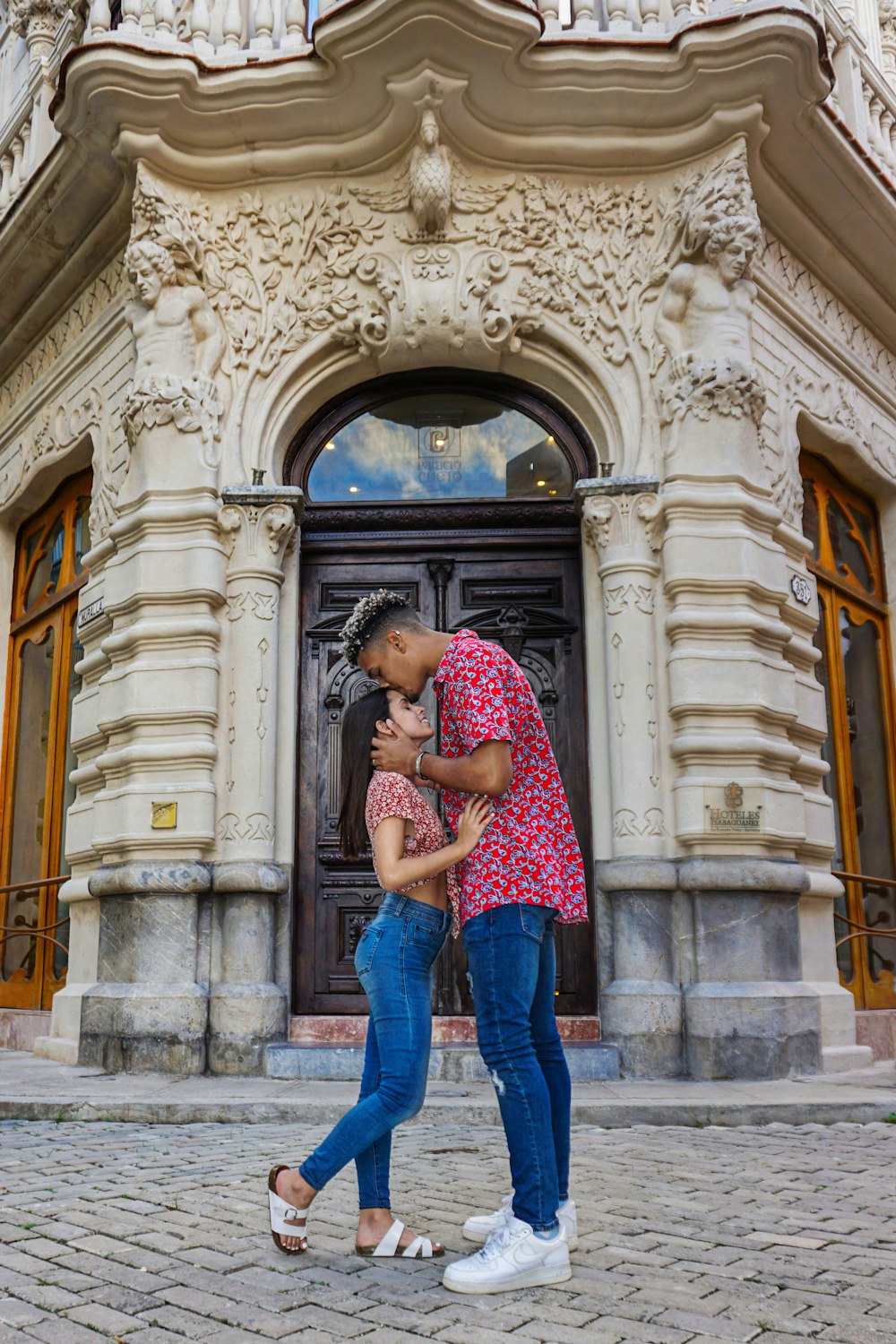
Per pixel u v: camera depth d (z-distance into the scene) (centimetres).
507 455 780
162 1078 630
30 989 888
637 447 727
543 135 746
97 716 780
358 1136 286
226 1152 445
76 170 790
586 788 725
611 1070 629
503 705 286
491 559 757
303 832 722
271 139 748
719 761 670
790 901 668
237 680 702
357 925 711
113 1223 325
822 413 854
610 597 701
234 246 762
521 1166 272
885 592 963
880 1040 798
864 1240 311
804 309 851
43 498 995
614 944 666
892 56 1077
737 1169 413
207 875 670
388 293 743
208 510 709
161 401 723
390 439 786
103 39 706
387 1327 238
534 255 754
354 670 745
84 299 898
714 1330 236
